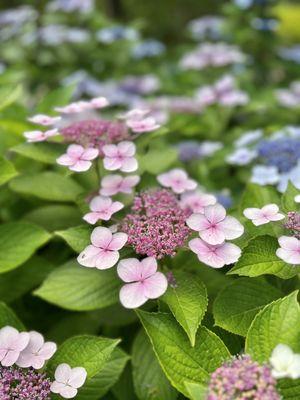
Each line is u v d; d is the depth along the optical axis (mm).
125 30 903
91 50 897
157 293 248
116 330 379
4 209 440
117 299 323
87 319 381
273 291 293
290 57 878
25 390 256
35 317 413
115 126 356
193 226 274
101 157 349
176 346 257
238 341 291
